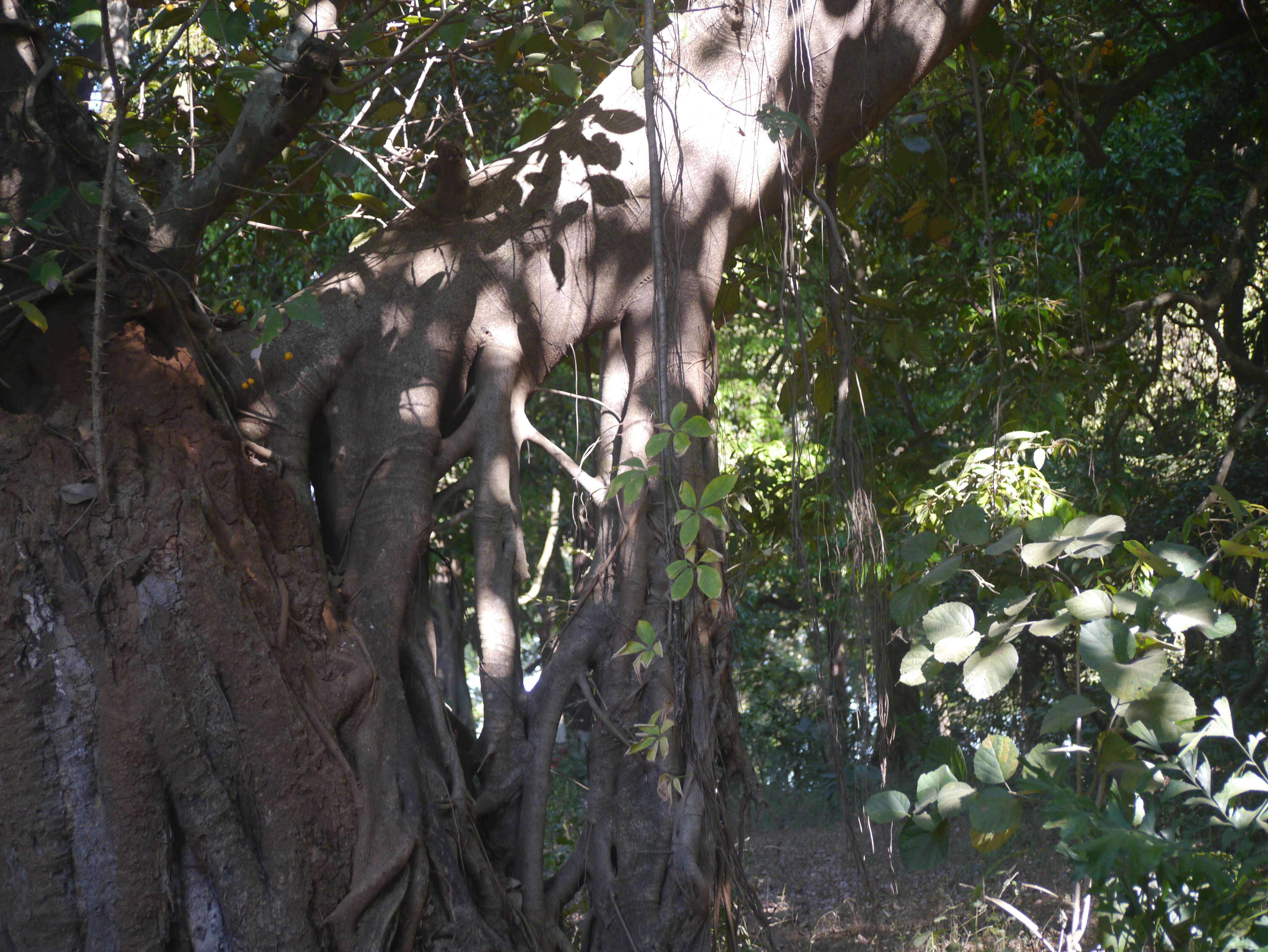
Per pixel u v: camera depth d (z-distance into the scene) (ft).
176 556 9.01
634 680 11.52
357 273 12.39
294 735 9.16
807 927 21.93
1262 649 28.89
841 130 13.56
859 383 15.89
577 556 15.99
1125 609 8.36
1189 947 7.18
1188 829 15.10
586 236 12.76
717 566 11.53
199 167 15.89
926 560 9.87
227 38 10.86
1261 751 21.52
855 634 13.26
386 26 15.15
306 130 14.82
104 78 14.74
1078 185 21.08
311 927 8.87
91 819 8.50
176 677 8.77
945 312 23.49
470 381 12.66
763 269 17.74
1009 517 14.05
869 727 13.35
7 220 9.46
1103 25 25.00
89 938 8.39
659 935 10.65
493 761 11.40
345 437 11.69
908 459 25.25
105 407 9.66
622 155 12.91
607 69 14.61
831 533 13.99
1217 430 32.32
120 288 10.16
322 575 10.55
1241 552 8.78
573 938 12.64
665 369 9.42
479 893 10.29
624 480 8.89
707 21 13.14
